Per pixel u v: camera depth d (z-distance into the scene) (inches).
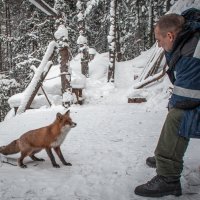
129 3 987.3
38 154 236.2
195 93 130.5
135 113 450.6
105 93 660.7
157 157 146.7
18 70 881.5
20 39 900.0
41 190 158.4
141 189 149.1
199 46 128.0
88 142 275.6
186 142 142.9
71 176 181.0
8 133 346.0
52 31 872.9
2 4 965.2
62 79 546.9
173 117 137.9
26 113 509.7
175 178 146.5
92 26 989.2
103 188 160.6
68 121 200.4
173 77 145.2
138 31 1018.7
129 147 252.1
